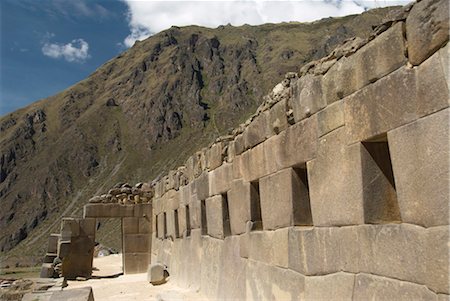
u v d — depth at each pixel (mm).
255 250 7965
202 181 11602
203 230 11680
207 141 112000
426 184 4027
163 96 133875
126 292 14812
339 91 5352
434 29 3928
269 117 7340
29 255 83562
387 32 4539
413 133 4191
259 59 142375
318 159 5840
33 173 122938
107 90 153750
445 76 3818
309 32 147500
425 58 4062
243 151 8664
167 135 122875
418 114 4133
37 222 108750
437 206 3893
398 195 4402
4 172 125312
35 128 140500
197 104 129375
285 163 6797
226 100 128125
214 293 10305
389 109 4516
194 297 11141
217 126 118750
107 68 168375
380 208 4945
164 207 17844
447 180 3787
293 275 6469
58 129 140125
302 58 128375
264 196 7609
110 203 21297
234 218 9156
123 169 115312
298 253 6324
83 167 122938
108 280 18828
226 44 156750
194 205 12570
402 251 4336
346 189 5223
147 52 163500
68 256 20047
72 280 19156
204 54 152250
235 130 9477
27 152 132125
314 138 5949
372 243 4766
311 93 5988
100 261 28203
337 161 5406
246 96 126500
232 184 9312
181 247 14320
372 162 4996
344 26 117625
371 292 4758
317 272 5836
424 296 4059
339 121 5379
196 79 139875
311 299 5926
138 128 130750
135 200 21672
